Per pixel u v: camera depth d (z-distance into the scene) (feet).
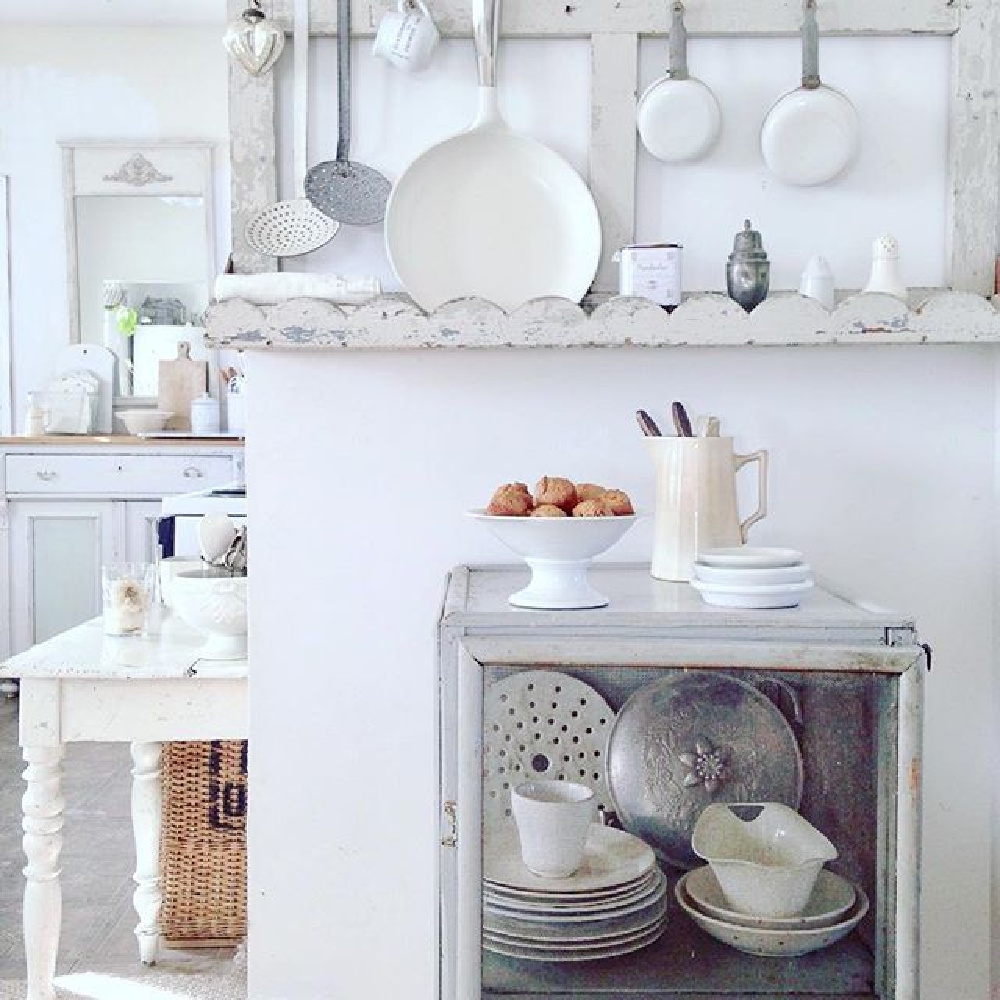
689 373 6.93
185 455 16.94
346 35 6.76
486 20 6.63
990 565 7.00
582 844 5.38
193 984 8.70
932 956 7.11
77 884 10.57
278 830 7.05
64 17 17.67
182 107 18.21
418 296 6.77
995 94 6.73
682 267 6.92
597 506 5.61
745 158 6.90
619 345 6.33
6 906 10.00
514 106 6.91
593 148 6.80
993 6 6.70
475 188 6.82
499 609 5.52
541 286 6.81
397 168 6.97
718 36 6.82
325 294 6.43
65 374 18.30
